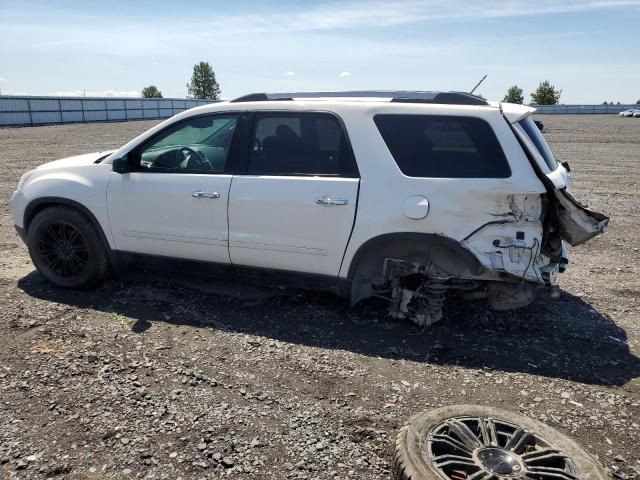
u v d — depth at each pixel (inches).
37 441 109.8
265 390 133.0
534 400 132.1
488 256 153.0
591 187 463.8
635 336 169.6
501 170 151.6
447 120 156.7
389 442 114.3
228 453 108.2
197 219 178.2
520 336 168.1
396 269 167.9
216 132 179.8
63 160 212.4
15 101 1476.4
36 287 199.3
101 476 100.5
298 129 169.9
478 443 103.6
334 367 145.8
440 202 153.8
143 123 1697.8
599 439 116.8
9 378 133.8
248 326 169.9
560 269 164.9
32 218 200.2
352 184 160.7
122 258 192.9
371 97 181.3
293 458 107.6
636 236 295.3
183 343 157.0
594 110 2896.2
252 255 174.9
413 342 162.2
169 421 118.1
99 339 157.6
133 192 184.4
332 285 170.4
